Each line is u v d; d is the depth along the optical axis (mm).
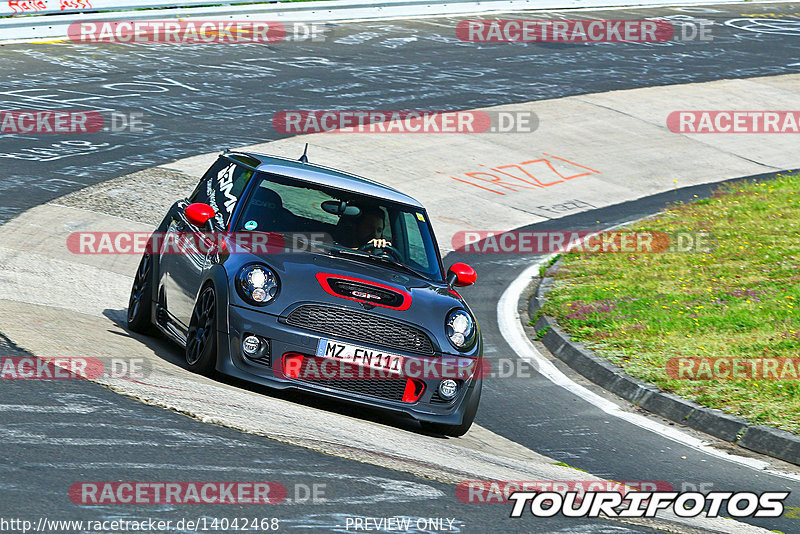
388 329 23594
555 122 78500
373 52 91062
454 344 24297
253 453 18578
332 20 101875
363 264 25703
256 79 77812
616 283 45781
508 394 31594
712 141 80000
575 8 120438
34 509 14547
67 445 17406
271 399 23469
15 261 37031
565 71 92750
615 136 78000
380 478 18531
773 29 118875
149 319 29625
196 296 25422
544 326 40094
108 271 39000
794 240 51906
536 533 16984
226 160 30281
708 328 38031
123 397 20703
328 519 15797
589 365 34906
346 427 22250
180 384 22531
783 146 80938
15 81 68500
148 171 54469
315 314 23328
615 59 99000
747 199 62688
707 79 95375
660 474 24734
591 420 29656
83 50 79750
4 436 17375
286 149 62781
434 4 109250
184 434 18969
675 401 30719
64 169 52531
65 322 27781
